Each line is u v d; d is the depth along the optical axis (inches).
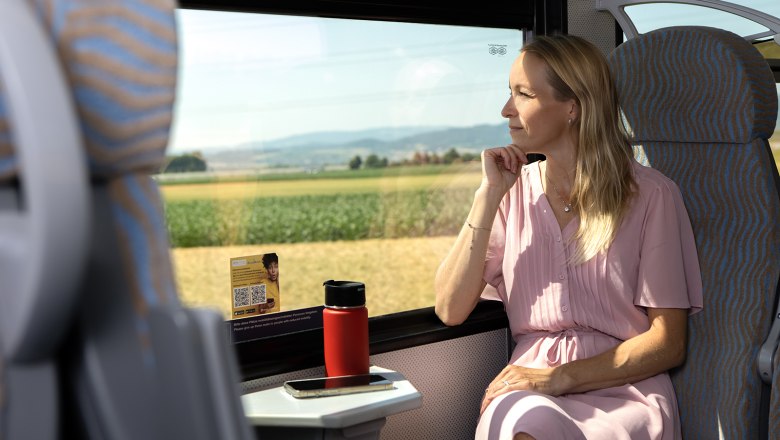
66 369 16.3
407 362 84.3
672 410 76.7
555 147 81.0
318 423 57.9
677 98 79.6
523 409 69.6
